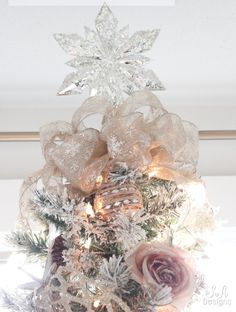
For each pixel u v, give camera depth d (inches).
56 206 29.3
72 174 30.8
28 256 32.0
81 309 28.2
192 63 58.0
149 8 50.1
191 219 32.0
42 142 33.8
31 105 63.6
